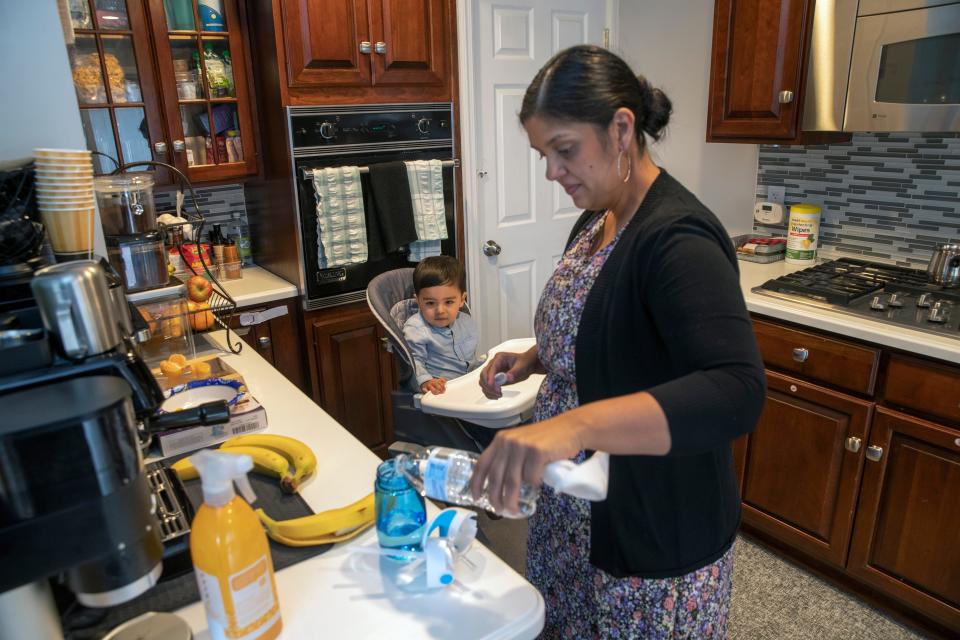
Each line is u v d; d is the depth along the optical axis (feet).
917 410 5.85
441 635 2.68
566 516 3.74
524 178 10.32
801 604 6.66
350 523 3.26
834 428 6.46
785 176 8.63
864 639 6.21
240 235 9.48
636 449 2.46
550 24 9.97
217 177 8.28
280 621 2.70
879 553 6.39
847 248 8.19
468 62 9.08
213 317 6.55
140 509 2.30
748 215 9.20
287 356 8.57
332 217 8.14
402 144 8.62
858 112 6.64
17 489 2.02
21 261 3.24
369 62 8.11
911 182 7.44
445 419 6.67
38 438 2.02
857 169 7.89
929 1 5.91
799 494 6.92
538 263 10.88
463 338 7.48
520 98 9.95
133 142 7.74
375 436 9.40
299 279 8.32
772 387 6.89
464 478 2.70
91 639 2.69
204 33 7.77
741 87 7.69
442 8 8.52
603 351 3.18
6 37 4.03
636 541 3.36
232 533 2.43
